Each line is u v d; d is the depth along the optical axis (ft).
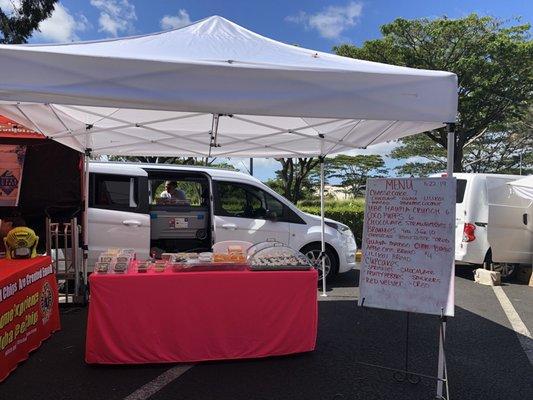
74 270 19.79
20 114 14.90
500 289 26.04
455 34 68.95
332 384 12.69
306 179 123.85
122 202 22.20
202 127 19.07
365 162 131.85
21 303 13.62
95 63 9.78
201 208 24.06
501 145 118.01
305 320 14.38
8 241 15.53
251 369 13.52
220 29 14.83
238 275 13.80
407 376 13.09
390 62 72.28
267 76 10.58
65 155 20.76
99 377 12.80
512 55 67.62
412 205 12.15
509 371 13.97
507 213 28.22
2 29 54.08
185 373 13.12
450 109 11.60
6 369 12.62
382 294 12.23
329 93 10.89
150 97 10.00
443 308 11.53
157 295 13.34
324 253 23.38
